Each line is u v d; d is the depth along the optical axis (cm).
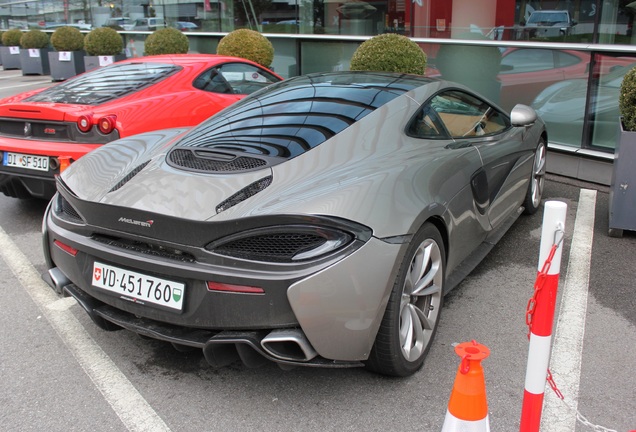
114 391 266
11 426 243
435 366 282
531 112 377
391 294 246
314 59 969
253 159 275
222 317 235
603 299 353
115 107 477
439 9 756
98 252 263
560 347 299
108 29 1392
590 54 603
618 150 439
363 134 296
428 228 271
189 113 521
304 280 223
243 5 1072
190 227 237
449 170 303
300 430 239
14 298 362
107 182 282
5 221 512
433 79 375
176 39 1086
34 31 1736
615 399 256
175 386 270
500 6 688
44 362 291
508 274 392
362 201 241
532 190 490
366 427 240
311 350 231
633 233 464
